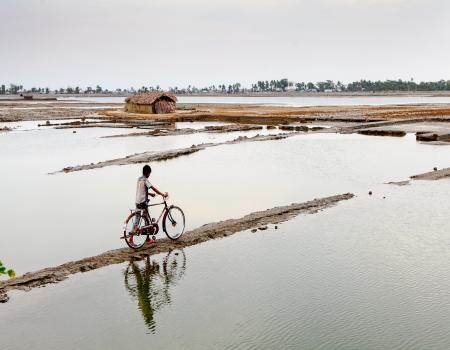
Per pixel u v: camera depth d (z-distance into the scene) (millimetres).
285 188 20094
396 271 10734
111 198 18859
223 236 13438
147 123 60500
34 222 15469
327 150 32562
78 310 9117
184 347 7746
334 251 12102
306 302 9281
